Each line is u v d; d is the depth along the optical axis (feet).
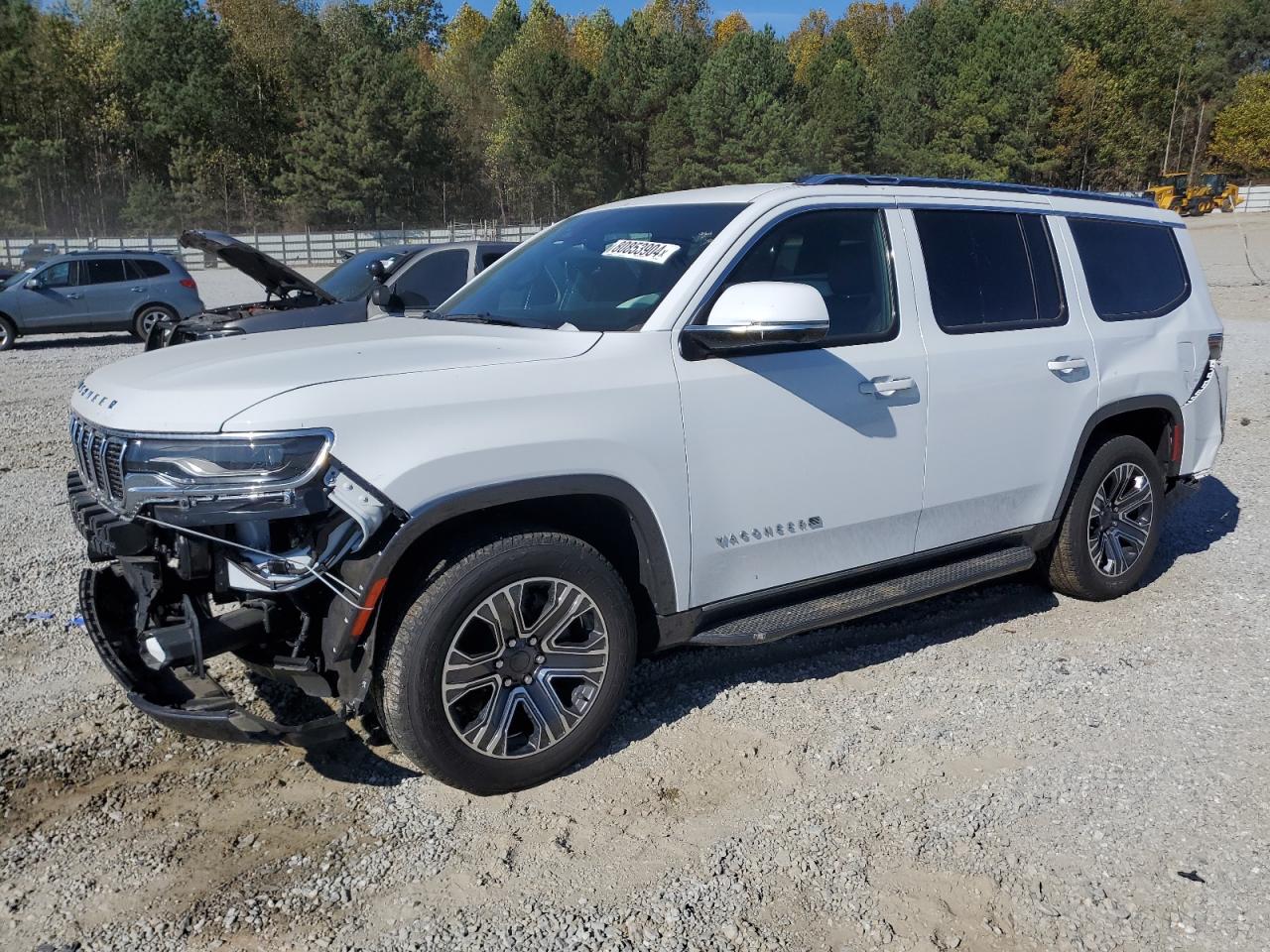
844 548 13.73
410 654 10.52
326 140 207.10
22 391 41.22
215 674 14.29
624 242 13.80
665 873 10.18
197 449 9.88
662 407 11.80
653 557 11.94
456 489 10.50
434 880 10.07
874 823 10.99
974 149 237.66
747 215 13.06
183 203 209.26
